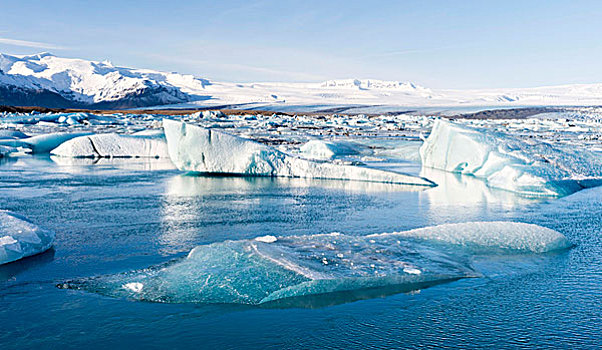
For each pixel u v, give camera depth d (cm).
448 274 627
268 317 511
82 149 2345
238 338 470
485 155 1631
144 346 454
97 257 711
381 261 659
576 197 1251
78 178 1571
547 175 1367
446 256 701
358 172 1551
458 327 492
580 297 564
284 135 3800
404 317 513
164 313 516
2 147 2370
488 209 1092
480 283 605
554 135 3900
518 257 704
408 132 4691
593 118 8369
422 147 2019
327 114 12925
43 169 1820
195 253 672
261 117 8275
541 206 1130
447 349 452
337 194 1284
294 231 882
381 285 595
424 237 783
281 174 1623
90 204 1124
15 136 2880
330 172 1590
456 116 11756
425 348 454
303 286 563
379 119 7981
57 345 455
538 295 569
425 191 1340
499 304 544
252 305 534
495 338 471
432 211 1071
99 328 485
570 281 614
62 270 651
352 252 692
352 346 457
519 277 626
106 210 1056
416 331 484
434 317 514
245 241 712
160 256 718
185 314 514
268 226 920
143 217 989
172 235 844
